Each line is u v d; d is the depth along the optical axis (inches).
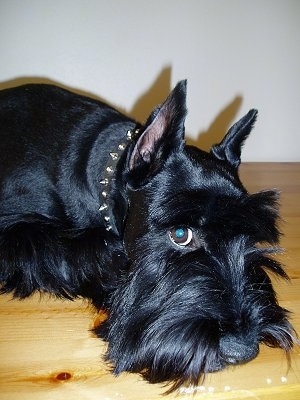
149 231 11.8
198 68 26.3
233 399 11.7
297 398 12.2
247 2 25.5
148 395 11.3
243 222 11.5
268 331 11.4
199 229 11.4
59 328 13.3
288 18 26.6
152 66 25.5
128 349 11.9
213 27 25.6
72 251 15.3
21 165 15.3
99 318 13.9
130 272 12.6
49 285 15.2
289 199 23.9
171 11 24.6
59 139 15.3
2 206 15.7
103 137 15.0
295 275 17.0
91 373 11.7
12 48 23.5
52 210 15.5
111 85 25.3
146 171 12.2
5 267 15.4
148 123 11.7
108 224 14.6
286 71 27.8
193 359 10.8
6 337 12.6
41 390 11.0
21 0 22.7
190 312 11.2
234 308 11.0
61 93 16.7
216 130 28.1
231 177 12.7
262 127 29.0
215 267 11.5
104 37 24.3
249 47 26.6
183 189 11.9
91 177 14.7
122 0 23.7
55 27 23.5
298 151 30.4
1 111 16.4
